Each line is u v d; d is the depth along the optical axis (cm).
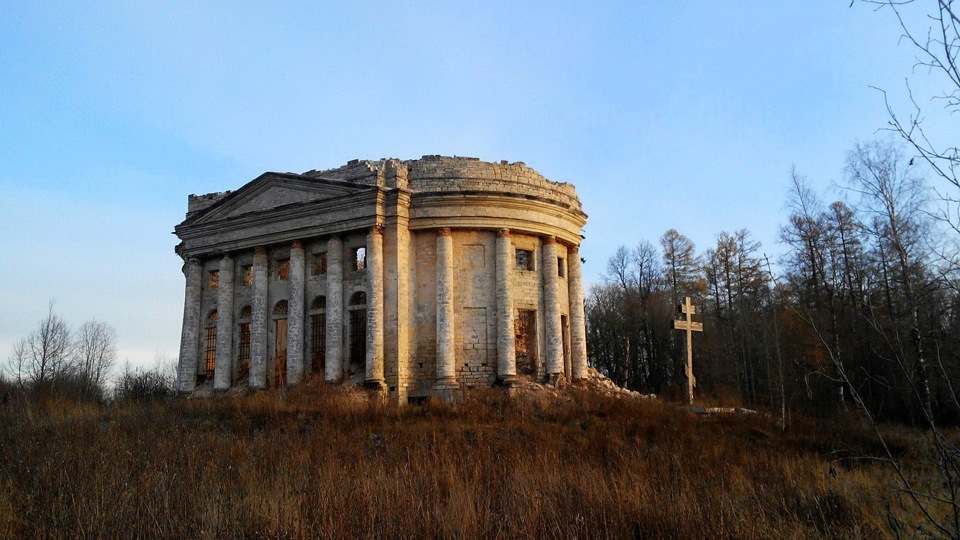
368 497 1346
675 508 1303
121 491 1369
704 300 6550
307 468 1741
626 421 2895
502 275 3803
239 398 3544
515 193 3841
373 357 3619
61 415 3228
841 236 3731
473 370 3741
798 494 1459
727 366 5388
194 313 4453
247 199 4275
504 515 1290
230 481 1560
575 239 4259
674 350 6122
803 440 2561
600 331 6994
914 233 2486
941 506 1237
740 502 1362
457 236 3853
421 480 1511
